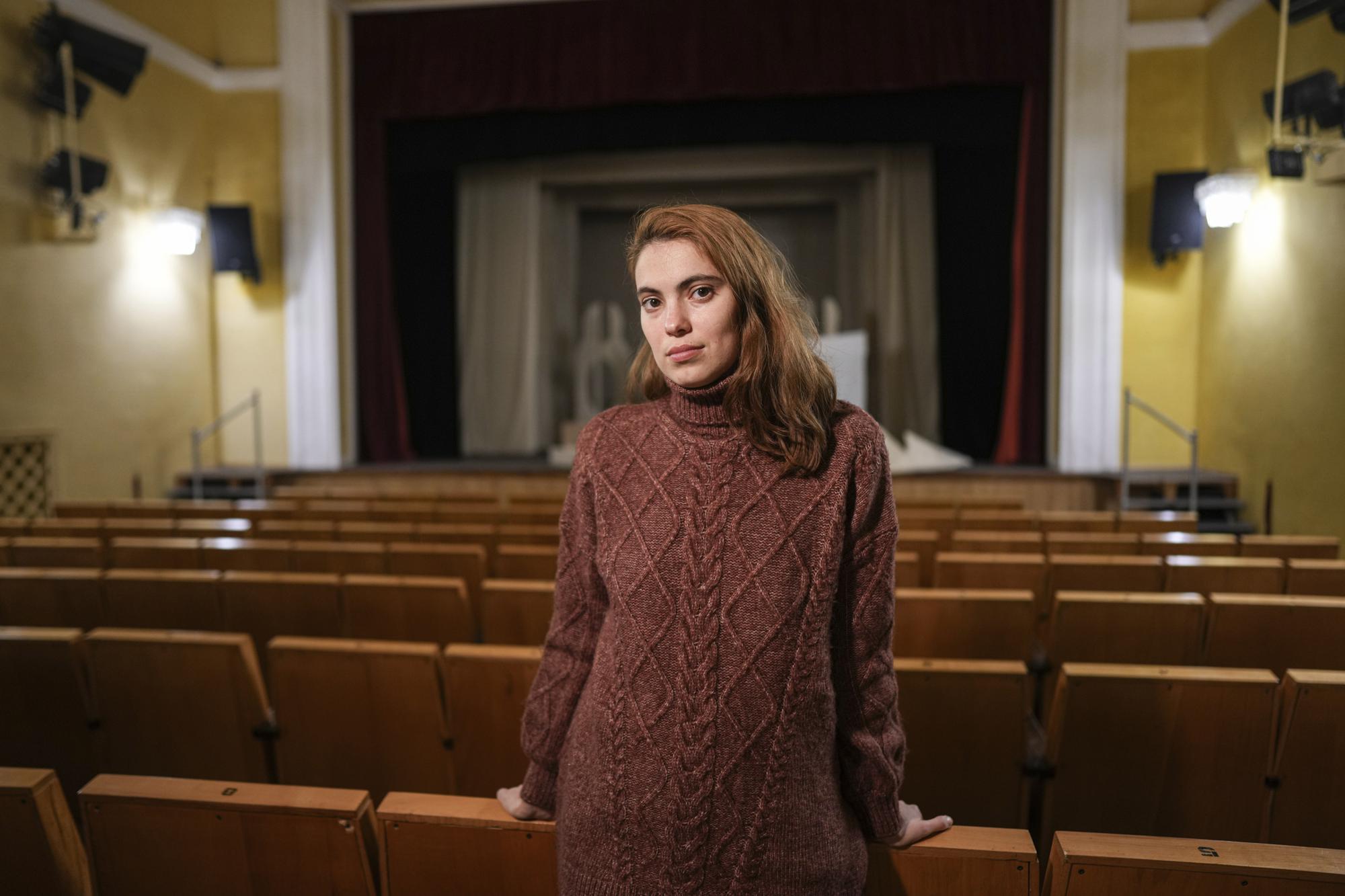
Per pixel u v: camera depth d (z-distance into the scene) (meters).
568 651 1.20
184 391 8.88
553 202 11.19
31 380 7.10
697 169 10.56
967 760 2.21
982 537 4.19
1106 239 8.38
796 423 1.09
